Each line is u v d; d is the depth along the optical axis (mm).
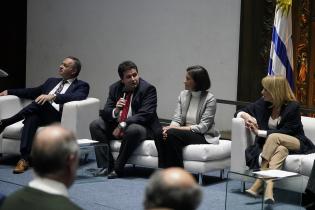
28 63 10500
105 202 5262
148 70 9133
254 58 8188
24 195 2096
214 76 8562
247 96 8266
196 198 1854
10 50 10531
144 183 6070
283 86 5762
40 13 10273
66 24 9977
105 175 6324
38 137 2111
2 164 6887
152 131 6355
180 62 8820
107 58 9555
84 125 6812
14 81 10602
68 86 7016
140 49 9188
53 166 2090
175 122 6355
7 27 10500
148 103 6355
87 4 9711
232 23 8352
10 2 10453
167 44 8930
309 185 4629
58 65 10133
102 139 6391
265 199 4473
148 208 1886
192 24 8680
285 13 6984
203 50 8617
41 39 10297
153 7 9008
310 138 5941
